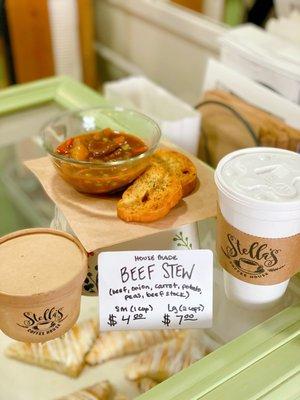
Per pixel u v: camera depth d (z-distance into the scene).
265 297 0.63
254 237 0.57
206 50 1.40
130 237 0.62
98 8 1.87
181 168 0.72
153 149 0.70
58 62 1.71
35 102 1.03
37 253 0.60
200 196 0.70
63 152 0.71
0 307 0.56
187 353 0.62
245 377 0.54
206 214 0.67
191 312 0.64
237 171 0.60
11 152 1.08
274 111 0.96
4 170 1.13
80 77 1.79
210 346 0.63
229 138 0.99
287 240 0.57
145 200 0.66
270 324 0.60
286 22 1.14
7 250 0.60
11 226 1.06
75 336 0.64
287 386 0.53
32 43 1.64
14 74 1.68
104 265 0.61
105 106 0.90
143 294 0.63
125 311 0.63
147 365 0.62
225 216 0.59
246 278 0.61
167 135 0.95
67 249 0.61
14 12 1.56
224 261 0.63
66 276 0.57
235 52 1.09
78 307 0.62
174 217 0.66
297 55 1.02
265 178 0.59
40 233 0.63
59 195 0.70
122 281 0.62
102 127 0.81
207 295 0.63
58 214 0.71
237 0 1.36
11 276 0.56
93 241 0.61
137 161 0.67
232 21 1.39
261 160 0.62
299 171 0.60
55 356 0.62
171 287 0.63
